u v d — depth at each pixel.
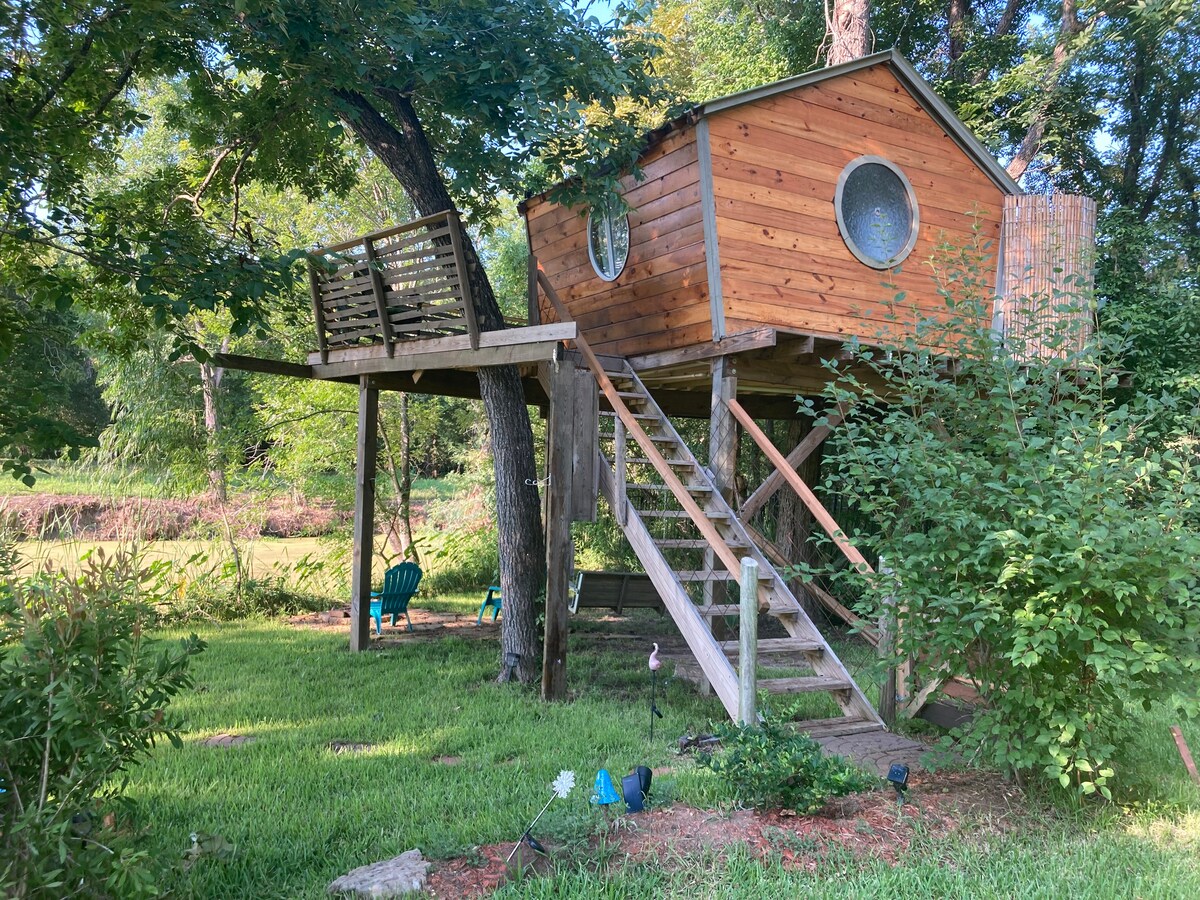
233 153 9.15
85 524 13.12
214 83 7.81
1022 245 8.55
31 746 2.58
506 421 8.09
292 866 3.47
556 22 6.69
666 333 7.87
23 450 4.90
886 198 8.23
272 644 9.09
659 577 6.19
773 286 7.45
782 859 3.52
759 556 6.42
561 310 8.29
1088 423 4.50
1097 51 14.58
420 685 7.15
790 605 6.26
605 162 7.66
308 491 13.84
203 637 9.53
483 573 14.73
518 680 7.41
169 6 5.09
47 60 5.22
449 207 8.21
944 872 3.38
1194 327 10.58
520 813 3.93
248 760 4.94
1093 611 4.05
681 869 3.38
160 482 12.80
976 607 4.03
